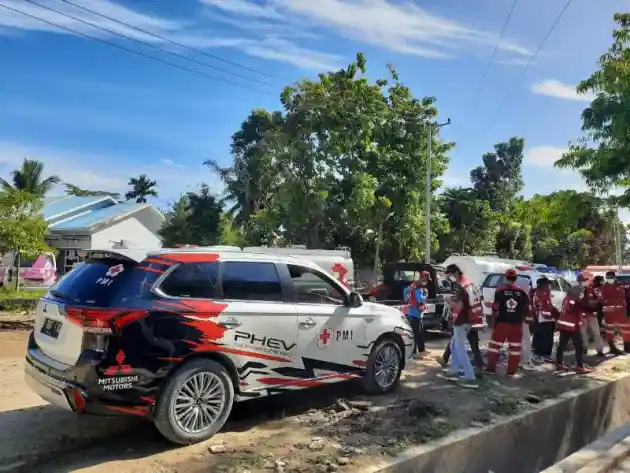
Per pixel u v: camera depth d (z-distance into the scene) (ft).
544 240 164.86
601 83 31.58
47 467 14.56
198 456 15.48
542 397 24.06
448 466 16.69
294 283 20.01
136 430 17.60
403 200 87.76
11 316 49.19
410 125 88.89
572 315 30.14
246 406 20.80
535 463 19.26
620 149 34.45
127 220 104.32
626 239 178.81
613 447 18.12
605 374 29.86
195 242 119.34
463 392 24.30
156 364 15.52
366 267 96.94
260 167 95.96
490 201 150.82
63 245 94.94
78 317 15.05
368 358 22.27
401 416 20.01
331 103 82.99
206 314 16.81
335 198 85.15
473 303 27.43
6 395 21.58
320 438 17.31
